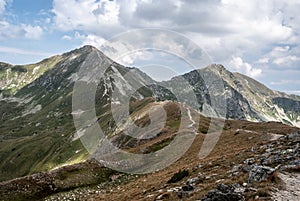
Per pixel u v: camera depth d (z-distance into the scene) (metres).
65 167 67.06
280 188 23.30
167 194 29.72
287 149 38.72
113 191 49.25
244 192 23.17
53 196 56.34
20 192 58.28
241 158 42.00
